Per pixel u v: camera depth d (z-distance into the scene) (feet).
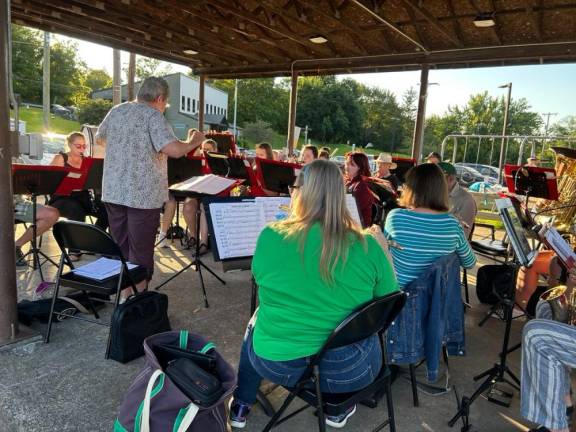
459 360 8.45
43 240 15.38
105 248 7.45
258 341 4.82
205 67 32.27
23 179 10.68
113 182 8.82
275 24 20.25
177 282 11.80
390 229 6.73
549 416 5.35
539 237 7.29
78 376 7.02
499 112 145.69
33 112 96.22
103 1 19.53
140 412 4.53
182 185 10.30
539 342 5.39
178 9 20.35
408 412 6.73
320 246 4.31
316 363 4.47
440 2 18.10
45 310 8.57
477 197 26.91
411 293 6.38
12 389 6.56
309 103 165.89
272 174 13.42
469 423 6.47
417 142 23.39
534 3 16.56
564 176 12.75
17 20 22.27
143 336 7.68
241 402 5.90
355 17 20.33
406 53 23.04
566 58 19.16
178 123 103.09
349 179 11.82
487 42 20.71
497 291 9.74
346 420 6.34
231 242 7.65
